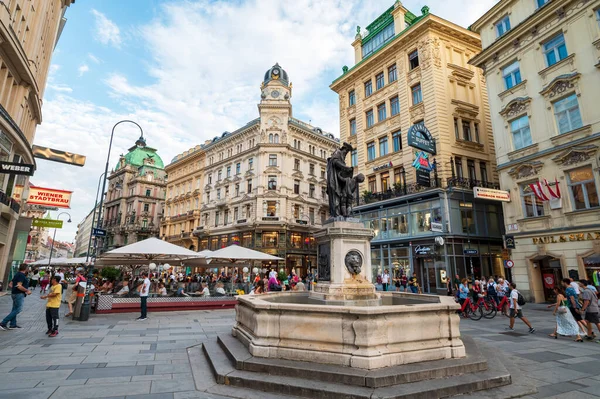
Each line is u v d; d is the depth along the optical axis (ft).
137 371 18.88
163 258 55.21
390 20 93.40
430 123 74.59
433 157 72.49
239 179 138.92
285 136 134.92
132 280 64.69
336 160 27.14
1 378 17.19
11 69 53.93
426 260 70.90
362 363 15.71
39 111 71.87
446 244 66.69
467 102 79.97
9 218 67.21
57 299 29.58
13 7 49.39
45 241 416.87
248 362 17.19
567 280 30.71
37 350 23.72
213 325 35.63
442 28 79.00
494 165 79.77
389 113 86.12
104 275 73.15
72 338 28.27
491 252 72.18
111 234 213.66
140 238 202.39
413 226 74.02
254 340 18.90
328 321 17.07
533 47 58.34
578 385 16.80
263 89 141.69
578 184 50.57
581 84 50.80
